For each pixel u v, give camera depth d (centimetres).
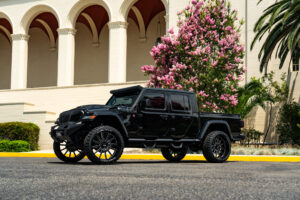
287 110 1712
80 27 3005
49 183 412
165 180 448
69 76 2286
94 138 756
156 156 1149
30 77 3103
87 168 620
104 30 2922
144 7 2625
